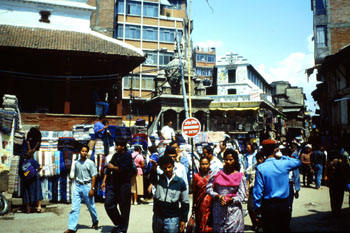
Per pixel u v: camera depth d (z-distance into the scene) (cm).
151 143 1400
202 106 3288
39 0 2105
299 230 605
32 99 1998
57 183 1039
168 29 4659
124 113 3750
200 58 7631
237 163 450
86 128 1202
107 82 2131
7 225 723
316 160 1354
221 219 429
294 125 5059
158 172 484
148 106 3516
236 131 3447
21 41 1636
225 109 3431
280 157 554
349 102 2097
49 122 1551
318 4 2862
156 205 443
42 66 1975
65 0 2197
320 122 2886
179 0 5094
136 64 1873
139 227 695
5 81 1925
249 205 627
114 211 611
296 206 921
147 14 4603
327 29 2803
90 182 681
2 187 988
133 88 4194
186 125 1056
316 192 1227
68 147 1065
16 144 1078
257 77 4778
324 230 602
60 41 1759
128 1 4541
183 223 438
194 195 496
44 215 842
